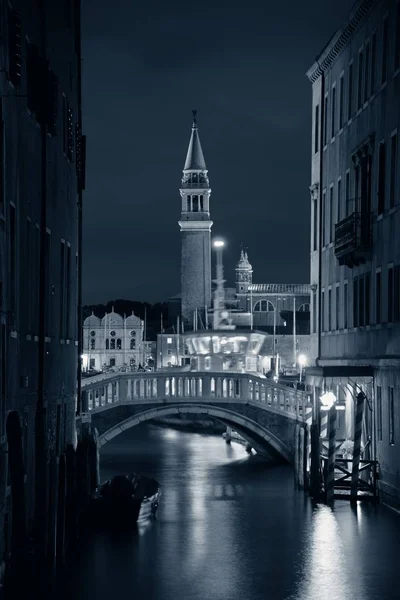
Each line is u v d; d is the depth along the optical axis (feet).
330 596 89.10
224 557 103.60
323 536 113.19
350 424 158.10
